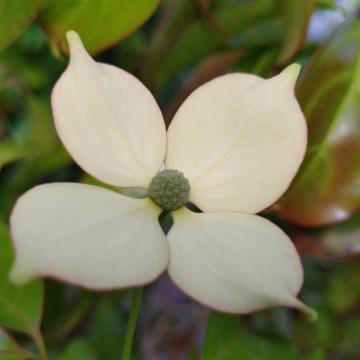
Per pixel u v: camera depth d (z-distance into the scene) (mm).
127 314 277
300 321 251
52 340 251
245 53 261
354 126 210
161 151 187
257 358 215
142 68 265
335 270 260
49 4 192
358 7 262
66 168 319
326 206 208
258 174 182
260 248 174
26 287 198
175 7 251
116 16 195
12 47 348
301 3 210
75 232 162
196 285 166
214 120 186
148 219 177
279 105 180
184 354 310
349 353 258
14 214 160
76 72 177
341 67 215
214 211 185
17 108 355
